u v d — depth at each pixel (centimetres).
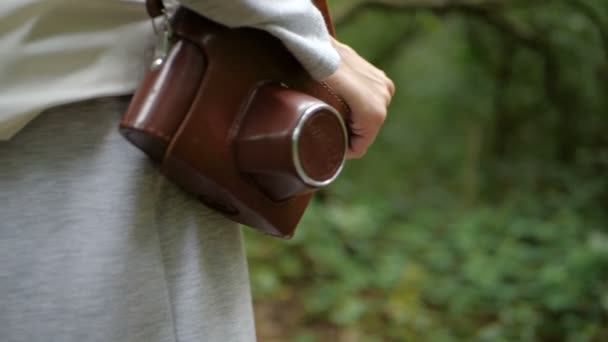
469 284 491
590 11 647
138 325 88
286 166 84
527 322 445
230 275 98
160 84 84
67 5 84
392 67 884
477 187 764
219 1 81
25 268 85
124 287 87
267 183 89
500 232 585
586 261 490
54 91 84
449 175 852
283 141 84
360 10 549
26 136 85
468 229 579
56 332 85
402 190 804
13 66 82
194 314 93
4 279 84
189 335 93
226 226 98
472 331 443
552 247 548
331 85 99
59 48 85
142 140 85
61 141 86
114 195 88
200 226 95
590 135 779
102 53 87
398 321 437
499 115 820
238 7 81
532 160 797
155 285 90
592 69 719
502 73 772
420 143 888
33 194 85
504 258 525
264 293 442
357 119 102
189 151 84
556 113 792
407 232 580
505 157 818
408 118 912
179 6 88
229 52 87
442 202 745
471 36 734
